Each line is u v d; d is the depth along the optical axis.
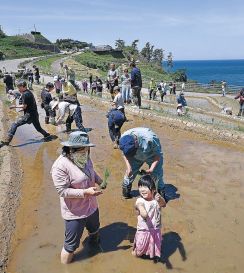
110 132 11.37
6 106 19.16
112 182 8.68
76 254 5.93
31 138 12.91
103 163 10.02
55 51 112.44
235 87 45.06
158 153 7.02
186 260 5.74
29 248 6.11
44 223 6.88
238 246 6.11
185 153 10.86
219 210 7.30
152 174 7.23
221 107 32.00
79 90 28.72
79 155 5.25
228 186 8.44
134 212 7.26
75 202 5.36
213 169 9.51
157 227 5.61
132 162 7.28
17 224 6.84
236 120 19.61
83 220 5.50
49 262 5.75
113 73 20.41
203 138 12.56
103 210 7.35
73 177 5.25
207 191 8.16
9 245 6.18
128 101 19.06
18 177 8.98
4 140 12.25
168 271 5.49
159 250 5.67
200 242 6.21
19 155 11.01
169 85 42.19
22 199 7.87
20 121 11.92
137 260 5.74
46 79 38.25
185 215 7.09
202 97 39.72
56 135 13.20
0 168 9.41
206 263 5.67
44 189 8.39
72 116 12.62
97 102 20.77
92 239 6.02
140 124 14.80
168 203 7.59
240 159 10.33
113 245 6.16
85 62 79.56
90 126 14.68
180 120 14.32
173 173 9.21
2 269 5.56
